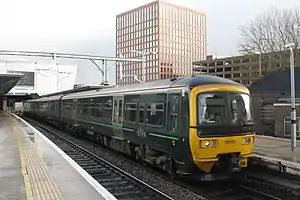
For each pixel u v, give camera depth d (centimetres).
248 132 1231
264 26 3988
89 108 2341
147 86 1502
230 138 1181
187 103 1166
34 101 5381
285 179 1349
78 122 2630
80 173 1095
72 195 855
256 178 1391
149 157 1466
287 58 3500
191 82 1189
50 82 6762
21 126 3234
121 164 1620
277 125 2369
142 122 1493
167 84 1325
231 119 1196
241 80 5356
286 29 3712
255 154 1594
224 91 1199
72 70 6869
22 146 1761
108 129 1939
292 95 1778
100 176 1377
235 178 1349
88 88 2659
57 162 1298
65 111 3094
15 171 1134
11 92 6481
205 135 1148
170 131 1255
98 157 1705
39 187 930
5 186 938
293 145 1722
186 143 1159
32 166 1221
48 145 1800
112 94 1883
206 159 1148
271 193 1263
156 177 1347
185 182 1288
